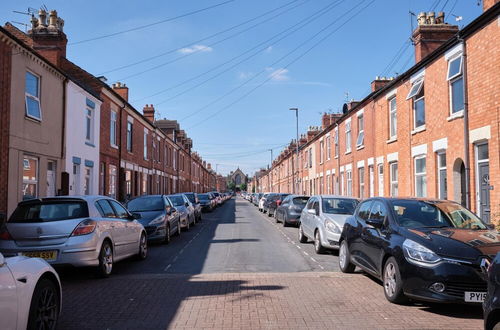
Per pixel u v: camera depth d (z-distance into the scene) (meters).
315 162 34.06
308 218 12.41
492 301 3.86
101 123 18.78
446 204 7.34
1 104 10.73
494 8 9.79
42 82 13.01
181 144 45.03
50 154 13.52
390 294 6.15
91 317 5.46
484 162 10.72
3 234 7.26
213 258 10.25
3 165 10.81
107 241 7.99
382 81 19.45
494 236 6.09
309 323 5.20
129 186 23.67
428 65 13.77
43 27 17.89
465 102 11.30
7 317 3.77
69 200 7.79
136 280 7.67
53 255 7.15
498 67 9.96
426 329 4.99
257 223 21.39
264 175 93.44
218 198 44.25
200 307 5.89
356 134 21.92
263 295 6.54
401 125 16.03
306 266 9.21
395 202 7.33
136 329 5.01
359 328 5.02
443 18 15.59
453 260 5.47
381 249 6.57
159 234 12.40
